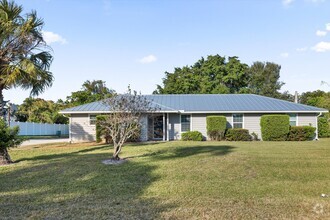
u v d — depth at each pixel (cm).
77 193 708
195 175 920
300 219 521
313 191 725
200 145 1891
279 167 1058
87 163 1168
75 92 4188
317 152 1480
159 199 649
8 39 1270
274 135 2353
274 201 632
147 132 2411
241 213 550
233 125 2548
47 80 1419
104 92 2734
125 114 1261
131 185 787
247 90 4369
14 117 3881
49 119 4216
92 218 524
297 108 2550
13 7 1252
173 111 2428
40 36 1353
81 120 2495
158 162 1173
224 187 765
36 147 1923
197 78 4322
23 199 658
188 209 573
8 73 1278
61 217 530
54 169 1039
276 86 5803
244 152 1488
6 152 1217
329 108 3438
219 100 2795
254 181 837
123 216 533
